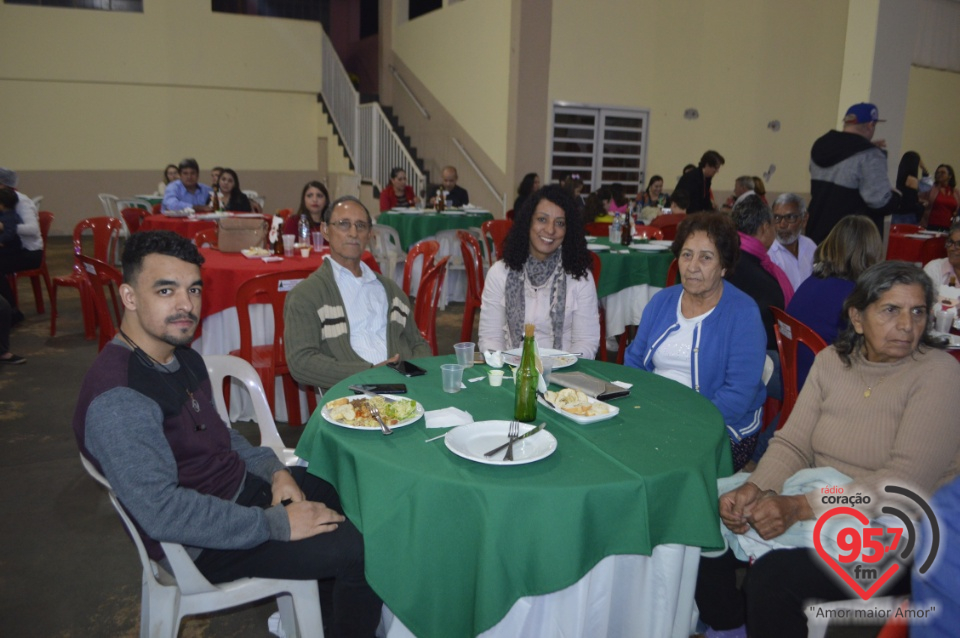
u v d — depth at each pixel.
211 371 2.04
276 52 10.78
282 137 11.24
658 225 5.86
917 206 6.98
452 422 1.59
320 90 11.20
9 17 9.27
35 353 4.49
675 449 1.48
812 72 8.26
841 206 4.31
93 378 1.35
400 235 6.76
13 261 5.05
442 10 9.70
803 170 8.50
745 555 1.64
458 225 6.78
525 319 2.60
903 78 6.09
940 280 3.25
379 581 1.35
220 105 10.72
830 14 7.98
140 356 1.41
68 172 10.00
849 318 1.69
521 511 1.28
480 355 2.20
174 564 1.40
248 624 1.97
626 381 1.98
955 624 0.87
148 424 1.34
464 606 1.33
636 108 9.01
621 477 1.33
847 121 4.36
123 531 2.41
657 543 1.38
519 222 2.57
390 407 1.62
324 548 1.50
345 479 1.48
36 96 9.66
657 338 2.22
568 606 1.41
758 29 8.69
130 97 10.16
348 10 13.11
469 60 9.13
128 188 10.38
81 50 9.67
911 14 5.96
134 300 1.39
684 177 7.08
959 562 0.86
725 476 1.78
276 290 2.94
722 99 9.22
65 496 2.65
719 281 2.14
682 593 1.59
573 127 8.69
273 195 11.35
